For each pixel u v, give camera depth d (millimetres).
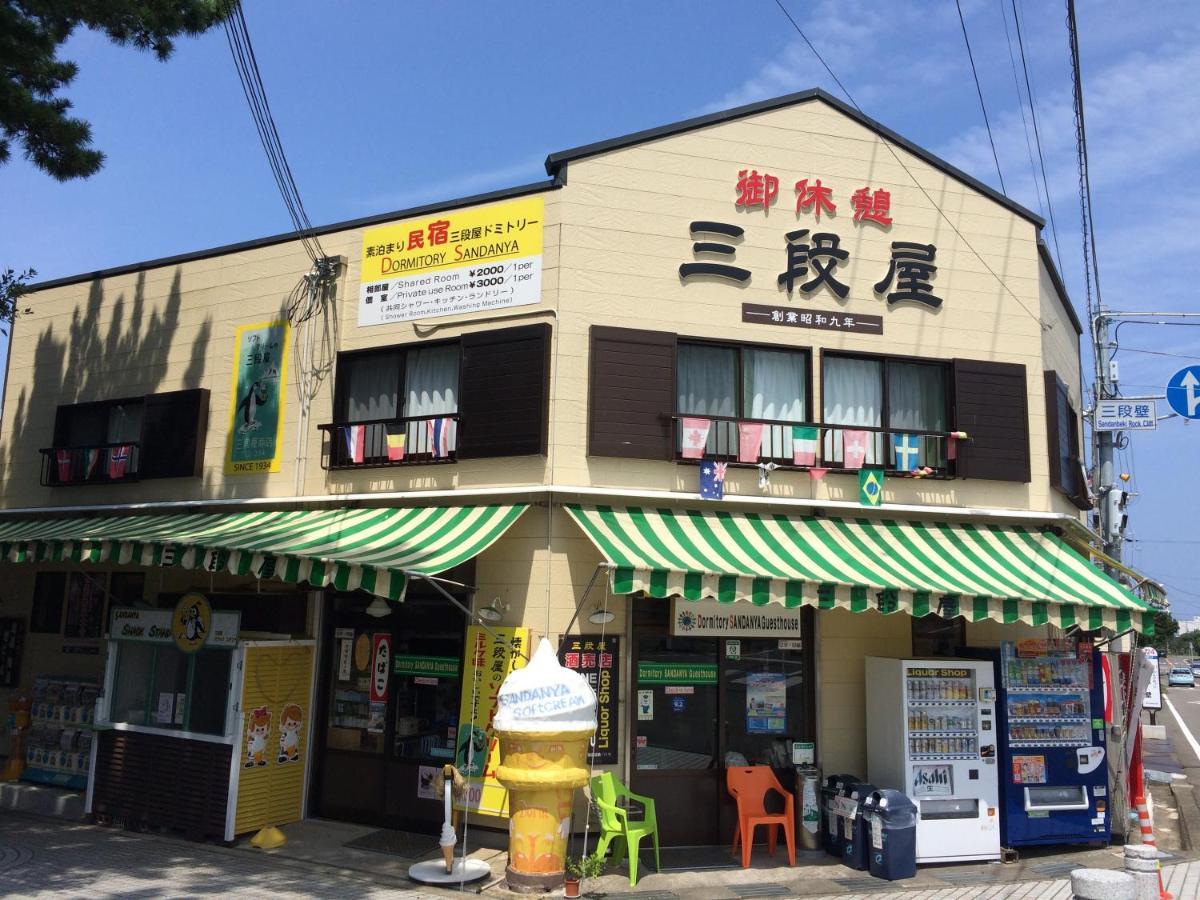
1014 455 12188
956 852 10242
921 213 12469
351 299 12617
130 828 11023
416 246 12172
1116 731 11812
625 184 11516
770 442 11539
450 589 11062
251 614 12242
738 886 9344
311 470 12562
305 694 11508
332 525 11281
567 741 8977
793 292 11859
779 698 11250
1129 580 15211
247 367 13406
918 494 11867
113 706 11477
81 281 15492
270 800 10875
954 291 12438
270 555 9484
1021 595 9992
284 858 9875
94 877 8805
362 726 11531
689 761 10805
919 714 10461
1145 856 7562
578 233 11273
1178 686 68000
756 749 11078
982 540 11641
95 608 14602
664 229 11547
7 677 15055
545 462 10789
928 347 12242
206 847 10234
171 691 11086
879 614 11680
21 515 15078
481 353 11328
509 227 11570
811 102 12289
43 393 15562
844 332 11977
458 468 11391
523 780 8828
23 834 10641
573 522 10703
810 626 11414
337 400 12477
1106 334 16094
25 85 12234
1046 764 10781
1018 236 12836
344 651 11805
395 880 9148
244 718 10578
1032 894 9133
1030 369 12625
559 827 9031
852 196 12227
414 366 12242
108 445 14336
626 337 11094
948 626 12023
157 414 13938
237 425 13305
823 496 11516
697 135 11836
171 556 10195
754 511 11266
